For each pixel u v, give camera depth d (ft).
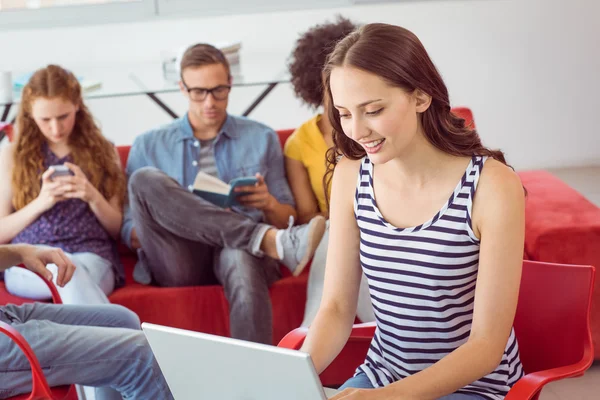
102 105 16.28
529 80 16.08
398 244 5.84
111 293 9.74
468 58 15.87
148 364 7.27
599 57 16.01
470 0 15.55
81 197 9.73
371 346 6.40
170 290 9.75
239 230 9.60
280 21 15.47
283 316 9.81
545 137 16.42
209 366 4.92
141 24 15.38
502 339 5.51
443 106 5.56
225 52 12.49
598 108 16.29
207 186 9.75
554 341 6.33
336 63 5.27
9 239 9.81
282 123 16.40
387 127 5.24
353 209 6.16
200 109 10.07
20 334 6.66
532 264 6.42
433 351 5.94
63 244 9.85
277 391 4.73
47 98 9.59
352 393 5.07
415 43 5.32
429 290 5.79
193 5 15.46
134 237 10.12
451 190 5.70
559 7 15.71
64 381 7.20
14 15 15.25
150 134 10.43
